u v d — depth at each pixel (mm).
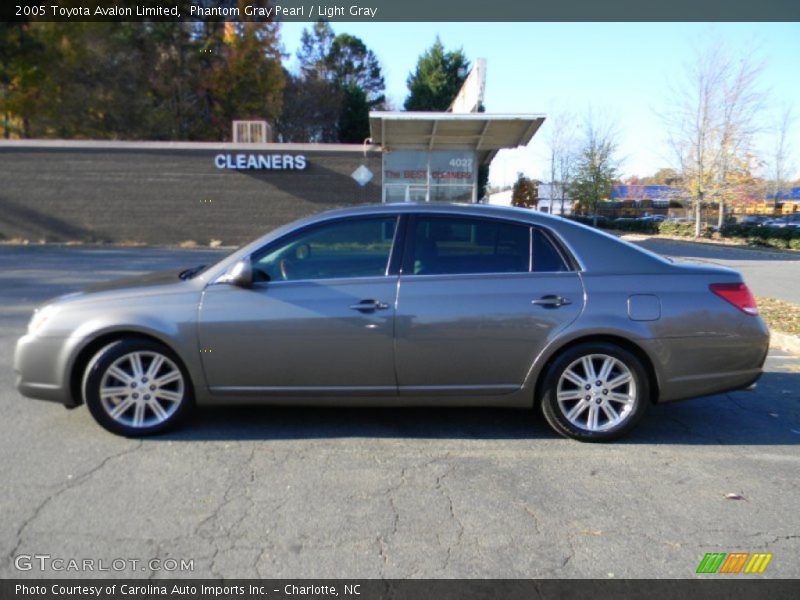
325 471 3693
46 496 3303
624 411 4180
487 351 4070
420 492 3455
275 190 20812
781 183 47562
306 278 4125
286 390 4098
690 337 4105
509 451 4055
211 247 20188
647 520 3193
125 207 20578
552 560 2832
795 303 10109
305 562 2783
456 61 47656
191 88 28453
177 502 3277
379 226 4234
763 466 3893
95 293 4160
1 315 8188
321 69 52094
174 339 3980
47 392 4055
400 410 4797
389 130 19516
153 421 4121
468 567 2768
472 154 21562
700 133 30469
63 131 26719
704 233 31859
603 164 42781
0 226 20359
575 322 4059
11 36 22609
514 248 4219
